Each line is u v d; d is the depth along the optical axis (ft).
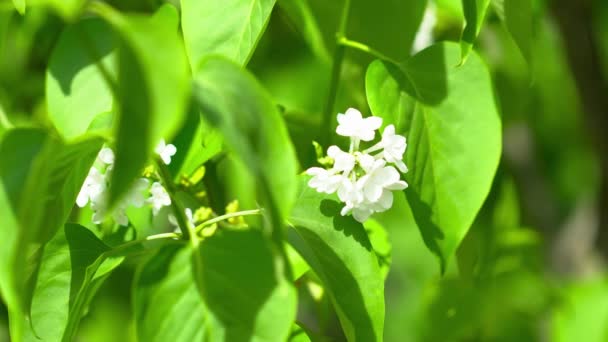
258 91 2.17
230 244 2.29
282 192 2.16
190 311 2.26
